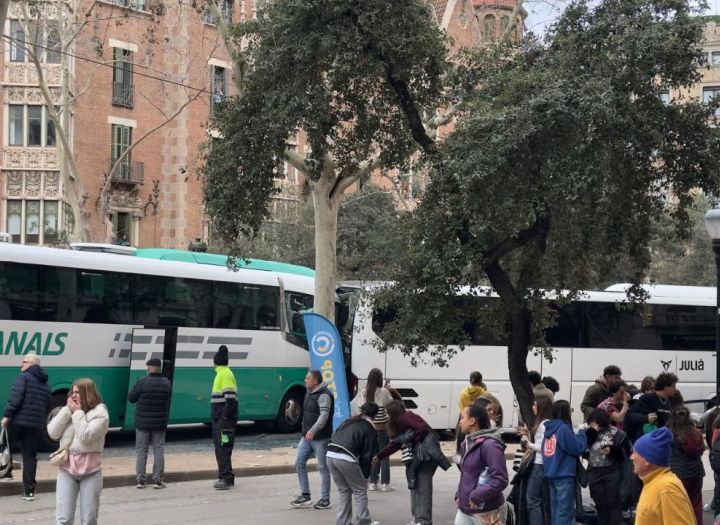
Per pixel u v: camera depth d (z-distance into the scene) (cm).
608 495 1147
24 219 4053
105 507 1426
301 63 1288
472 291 1290
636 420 1288
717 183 1232
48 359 2012
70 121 3944
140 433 1598
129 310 2167
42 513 1349
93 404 1023
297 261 4297
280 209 4431
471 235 1223
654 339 2741
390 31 1277
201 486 1661
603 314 2684
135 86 4228
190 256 2364
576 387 2631
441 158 1219
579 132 1117
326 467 1446
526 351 1291
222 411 1631
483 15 3578
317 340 1878
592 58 1192
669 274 4734
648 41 1136
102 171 4150
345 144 1446
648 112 1193
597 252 1335
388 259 1347
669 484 587
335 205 2223
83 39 3881
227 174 1327
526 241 1238
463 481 953
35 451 1439
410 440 1150
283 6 1301
